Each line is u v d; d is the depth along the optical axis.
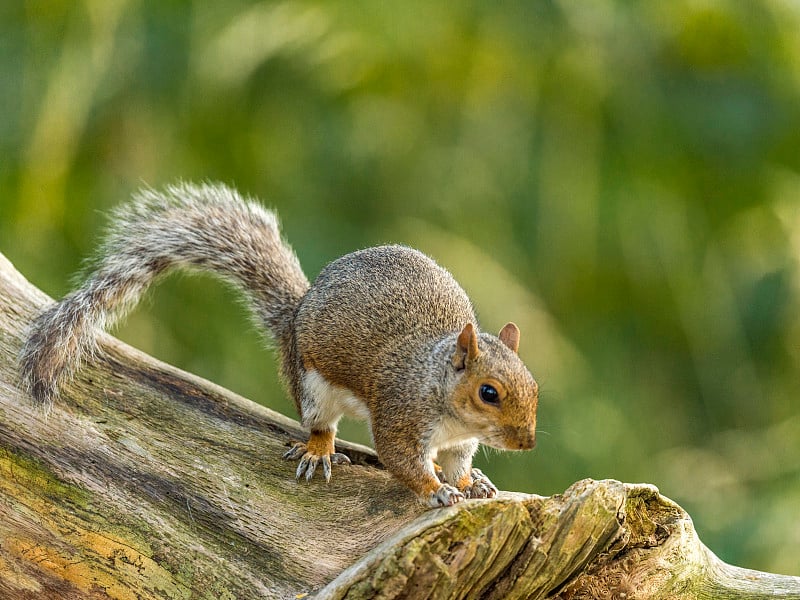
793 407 16.97
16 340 8.26
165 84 15.48
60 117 14.67
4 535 7.07
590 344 16.83
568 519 6.65
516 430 7.78
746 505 14.67
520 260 16.36
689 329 16.86
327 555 7.23
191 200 9.88
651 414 16.72
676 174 17.16
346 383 8.56
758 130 17.03
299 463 7.93
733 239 17.53
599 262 16.72
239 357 15.19
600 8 16.27
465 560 6.43
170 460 7.66
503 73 16.22
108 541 7.13
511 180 16.33
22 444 7.42
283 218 16.03
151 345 14.98
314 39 15.62
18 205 14.70
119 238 9.51
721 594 7.36
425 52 15.91
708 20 16.88
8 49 15.20
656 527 7.18
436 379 7.98
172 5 15.70
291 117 16.64
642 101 16.48
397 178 16.53
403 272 8.89
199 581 7.07
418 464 7.82
